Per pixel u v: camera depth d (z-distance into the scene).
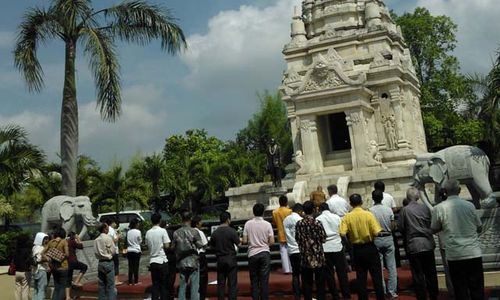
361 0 35.88
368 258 11.29
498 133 25.86
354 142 29.94
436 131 49.44
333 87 30.16
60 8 21.50
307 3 37.16
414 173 17.84
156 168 48.78
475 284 9.70
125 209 47.66
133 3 22.89
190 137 75.88
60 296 14.70
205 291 14.00
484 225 15.04
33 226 40.88
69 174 21.56
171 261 13.88
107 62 21.73
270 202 28.20
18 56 21.83
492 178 26.58
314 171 30.50
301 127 31.23
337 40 33.97
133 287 16.88
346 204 14.85
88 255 20.00
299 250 11.71
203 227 27.70
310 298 11.51
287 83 33.69
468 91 50.09
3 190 24.86
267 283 12.21
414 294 13.49
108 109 21.73
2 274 18.89
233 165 55.50
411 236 11.23
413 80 34.31
